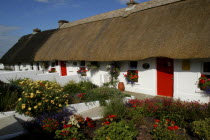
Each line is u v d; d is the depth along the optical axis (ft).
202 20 21.62
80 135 12.90
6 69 62.64
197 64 21.49
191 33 21.17
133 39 27.43
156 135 12.90
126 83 30.32
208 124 13.23
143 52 24.47
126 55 26.35
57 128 14.23
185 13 24.49
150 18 29.12
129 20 32.65
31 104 16.46
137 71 28.37
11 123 15.01
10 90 20.71
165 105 18.31
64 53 38.09
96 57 30.60
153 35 25.16
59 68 43.11
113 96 23.30
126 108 18.80
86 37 37.42
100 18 41.19
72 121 14.61
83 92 26.48
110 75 32.45
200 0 24.77
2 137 12.80
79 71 37.37
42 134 13.37
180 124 15.24
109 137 11.68
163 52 22.21
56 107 17.99
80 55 33.78
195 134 13.56
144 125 15.94
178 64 23.21
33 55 46.62
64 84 31.99
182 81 23.04
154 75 26.37
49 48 44.50
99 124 16.39
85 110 21.89
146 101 20.34
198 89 21.59
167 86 25.66
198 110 16.37
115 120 16.02
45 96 17.38
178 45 21.29
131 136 12.09
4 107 17.56
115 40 30.22
